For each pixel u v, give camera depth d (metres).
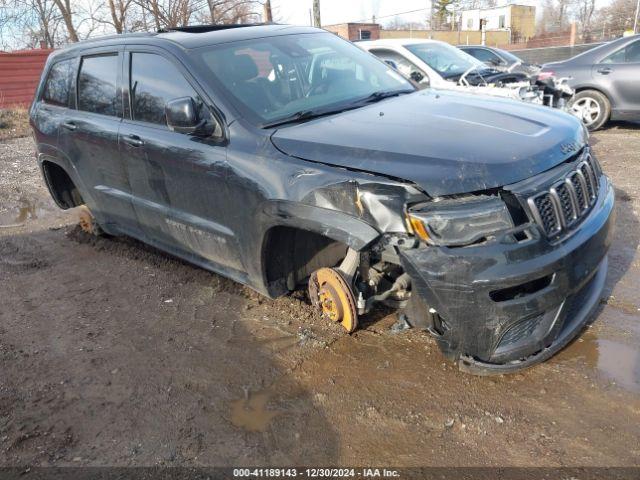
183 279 4.55
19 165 9.95
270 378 3.14
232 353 3.42
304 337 3.47
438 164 2.64
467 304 2.53
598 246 2.86
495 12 51.66
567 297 2.67
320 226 2.87
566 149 2.93
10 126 14.81
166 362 3.40
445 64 7.92
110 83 4.39
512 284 2.48
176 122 3.38
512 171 2.62
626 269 4.01
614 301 3.60
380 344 3.33
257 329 3.65
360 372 3.10
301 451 2.59
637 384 2.81
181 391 3.11
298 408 2.88
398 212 2.62
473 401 2.80
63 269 5.01
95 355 3.56
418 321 2.85
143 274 4.74
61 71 5.13
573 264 2.65
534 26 52.53
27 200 7.54
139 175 4.16
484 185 2.56
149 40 4.06
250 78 3.67
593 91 9.05
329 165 2.89
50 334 3.87
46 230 6.16
